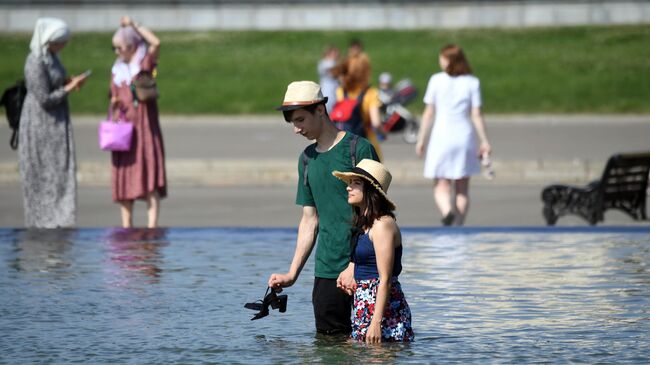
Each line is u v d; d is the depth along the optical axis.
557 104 87.69
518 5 115.31
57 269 26.48
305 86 19.20
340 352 18.58
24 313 21.77
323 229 19.64
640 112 85.06
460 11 115.44
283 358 18.25
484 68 99.31
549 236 31.16
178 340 19.58
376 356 18.25
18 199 45.84
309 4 117.94
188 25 116.06
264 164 50.81
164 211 42.66
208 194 47.28
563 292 23.41
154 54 33.38
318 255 19.78
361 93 36.06
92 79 95.56
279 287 19.98
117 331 20.27
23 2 115.81
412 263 26.95
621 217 41.53
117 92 33.09
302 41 110.56
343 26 116.06
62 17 114.88
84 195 46.97
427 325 20.48
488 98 89.81
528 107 87.12
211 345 19.20
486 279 24.86
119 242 30.53
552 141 64.69
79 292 23.73
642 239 30.56
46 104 32.88
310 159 19.53
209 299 22.98
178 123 78.75
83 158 56.28
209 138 67.56
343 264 19.59
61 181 33.41
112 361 18.22
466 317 21.12
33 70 32.75
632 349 18.72
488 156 34.81
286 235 31.84
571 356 18.27
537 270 25.92
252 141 65.62
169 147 62.16
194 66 101.62
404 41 109.62
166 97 90.25
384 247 18.42
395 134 74.38
